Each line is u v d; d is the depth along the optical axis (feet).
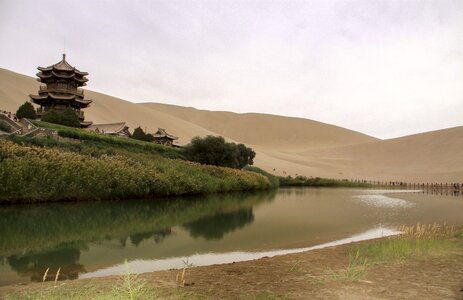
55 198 97.45
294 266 36.88
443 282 29.96
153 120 451.12
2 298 27.27
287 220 78.95
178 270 36.40
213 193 150.61
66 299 26.32
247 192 172.76
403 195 168.86
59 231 62.39
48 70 213.46
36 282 34.22
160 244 53.72
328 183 271.49
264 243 54.80
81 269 40.14
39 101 216.54
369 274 32.53
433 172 343.46
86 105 226.58
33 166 94.32
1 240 55.01
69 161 102.83
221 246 52.54
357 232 64.49
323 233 63.57
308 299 26.32
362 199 140.87
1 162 90.27
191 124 511.81
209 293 28.04
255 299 26.37
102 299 25.67
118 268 40.60
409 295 26.86
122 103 456.86
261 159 391.86
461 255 39.34
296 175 299.99
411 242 44.91
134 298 25.85
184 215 85.15
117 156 129.59
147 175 119.03
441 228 64.23
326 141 625.41
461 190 217.97
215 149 195.62
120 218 77.56
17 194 90.48
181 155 194.80
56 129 152.87
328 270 34.60
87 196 103.45
